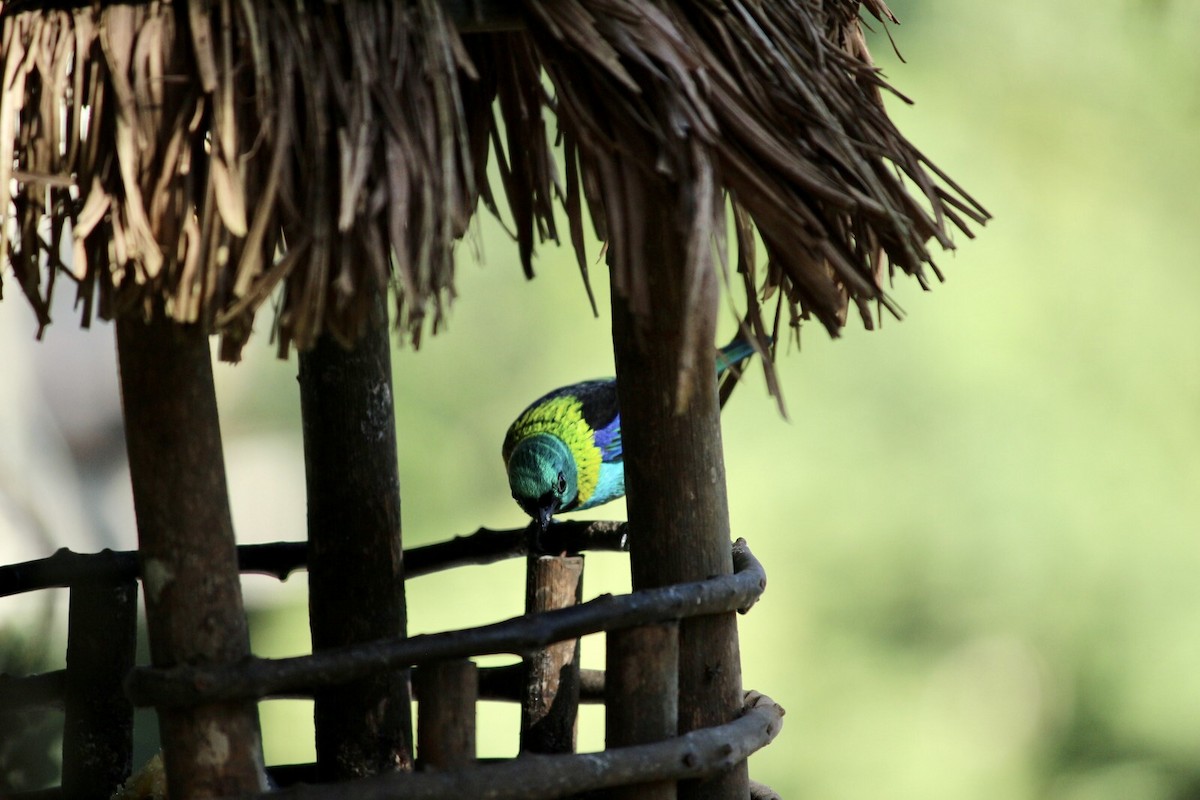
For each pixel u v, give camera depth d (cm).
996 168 1558
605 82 323
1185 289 1557
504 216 1448
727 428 1565
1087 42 1597
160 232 300
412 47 313
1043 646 1546
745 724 370
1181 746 1555
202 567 327
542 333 1677
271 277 286
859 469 1541
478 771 322
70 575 457
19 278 313
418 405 1677
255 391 1677
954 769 1536
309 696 430
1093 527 1527
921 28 1591
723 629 382
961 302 1538
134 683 324
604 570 1505
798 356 1561
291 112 300
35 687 462
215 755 324
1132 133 1587
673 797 353
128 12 310
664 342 373
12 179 308
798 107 342
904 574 1531
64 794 463
